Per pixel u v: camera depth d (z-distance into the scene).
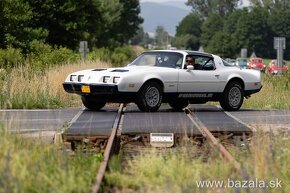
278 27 149.75
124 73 14.95
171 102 16.27
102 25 67.69
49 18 51.00
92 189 6.82
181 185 7.05
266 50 150.00
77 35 53.00
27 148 8.31
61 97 19.45
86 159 8.50
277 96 22.16
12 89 17.77
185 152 9.14
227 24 162.88
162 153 9.66
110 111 16.09
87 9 57.59
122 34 111.88
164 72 15.56
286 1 155.75
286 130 12.02
